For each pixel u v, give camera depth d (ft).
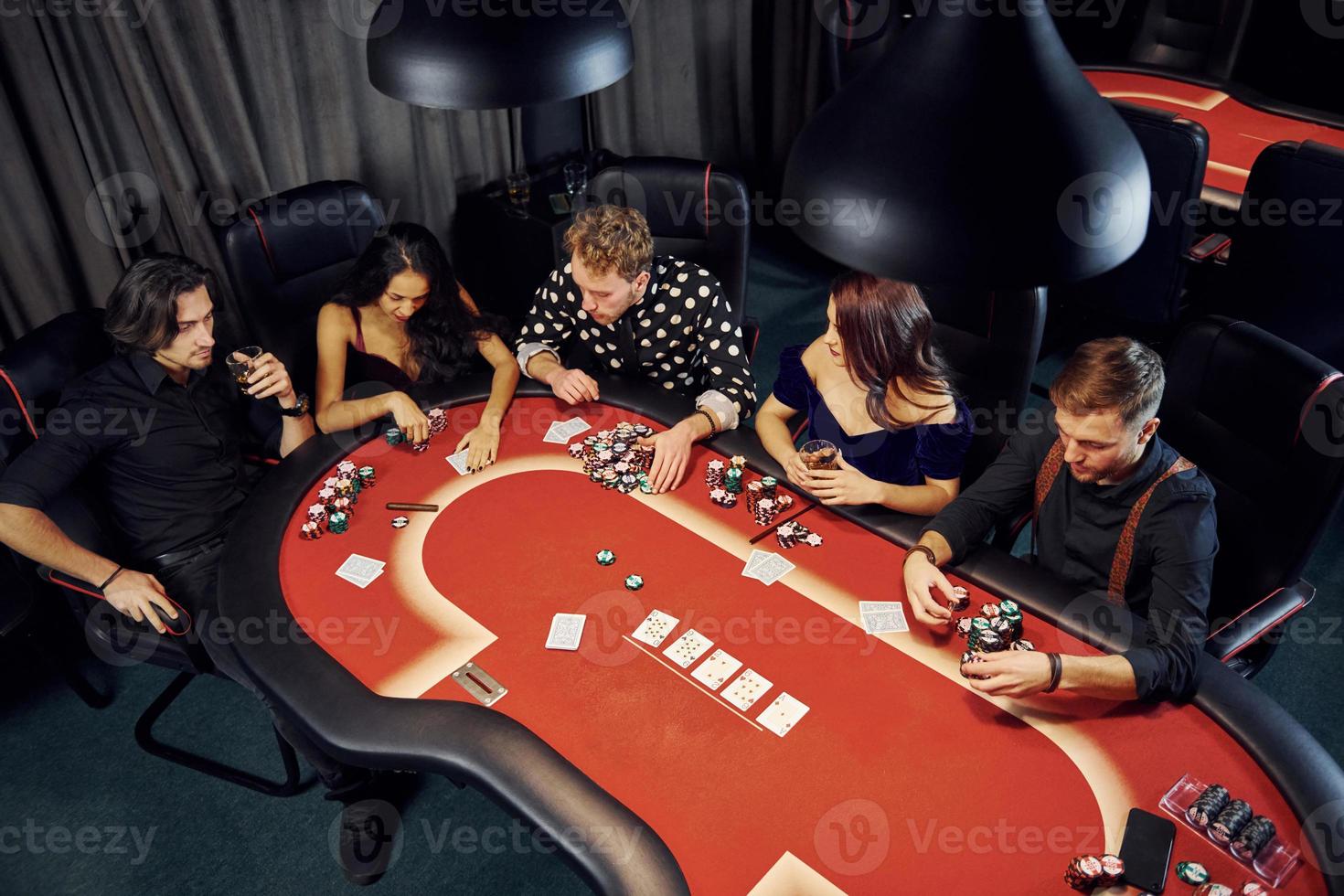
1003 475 7.90
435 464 8.84
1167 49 16.90
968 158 3.62
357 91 13.87
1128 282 12.83
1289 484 7.25
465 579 7.54
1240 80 19.53
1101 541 7.46
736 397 9.55
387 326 10.75
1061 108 3.64
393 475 8.70
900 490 8.03
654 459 8.57
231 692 10.60
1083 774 5.88
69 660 10.14
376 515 8.22
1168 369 7.97
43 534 8.25
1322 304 11.14
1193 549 6.85
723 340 9.96
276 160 13.47
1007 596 7.12
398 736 6.26
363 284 9.95
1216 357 7.63
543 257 14.65
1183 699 6.29
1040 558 8.07
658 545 7.80
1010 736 6.13
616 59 6.81
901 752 6.06
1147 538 7.09
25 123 11.03
